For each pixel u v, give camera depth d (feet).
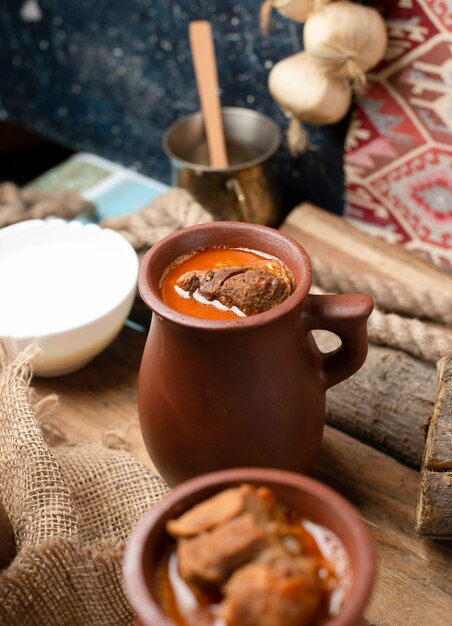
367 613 1.91
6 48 3.67
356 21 2.38
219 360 1.77
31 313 2.33
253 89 2.98
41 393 2.42
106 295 2.38
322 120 2.61
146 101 3.35
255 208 2.82
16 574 1.76
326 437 2.27
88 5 3.25
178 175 2.81
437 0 2.37
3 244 2.48
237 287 1.81
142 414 1.94
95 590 1.82
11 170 3.89
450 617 1.90
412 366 2.20
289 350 1.82
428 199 2.70
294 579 1.35
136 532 1.44
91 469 2.08
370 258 2.72
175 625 1.36
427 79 2.50
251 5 2.79
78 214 3.04
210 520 1.42
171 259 1.90
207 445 1.87
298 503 1.48
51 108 3.71
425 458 1.95
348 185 2.85
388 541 2.04
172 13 3.03
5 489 1.97
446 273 2.68
